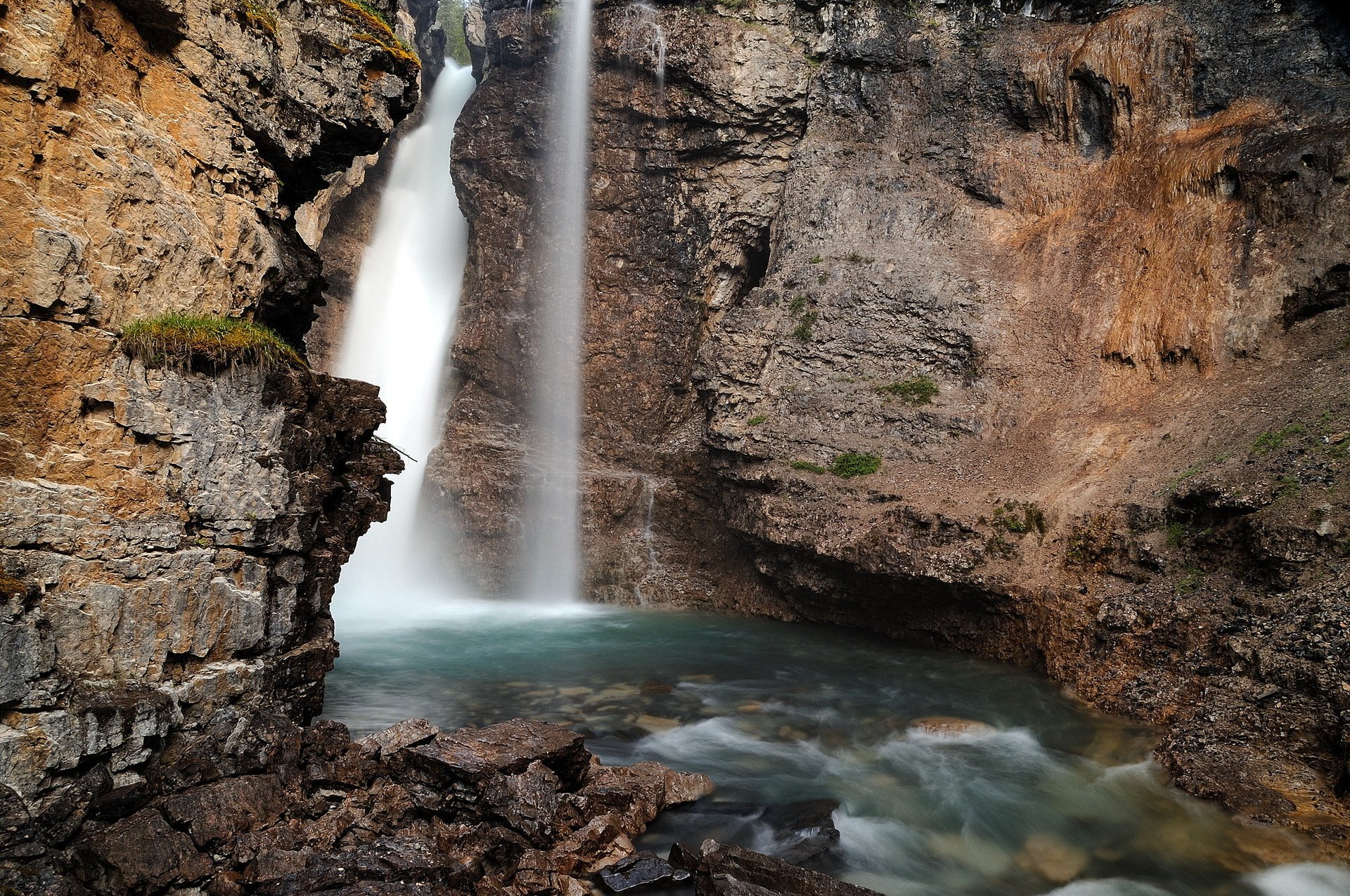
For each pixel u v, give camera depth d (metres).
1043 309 18.42
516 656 15.85
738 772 10.59
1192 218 17.34
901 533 16.02
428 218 26.78
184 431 8.11
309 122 10.86
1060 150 19.97
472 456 22.27
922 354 18.78
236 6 9.67
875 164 21.20
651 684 14.02
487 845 7.80
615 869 7.94
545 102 23.12
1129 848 8.85
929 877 8.36
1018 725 12.16
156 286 8.34
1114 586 13.72
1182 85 18.58
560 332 22.73
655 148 22.31
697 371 20.27
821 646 16.66
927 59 21.39
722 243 22.17
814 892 7.70
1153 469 14.84
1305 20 17.84
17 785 6.68
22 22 7.25
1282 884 8.02
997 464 16.89
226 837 7.35
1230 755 10.04
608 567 21.02
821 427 18.72
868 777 10.49
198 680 8.10
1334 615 10.53
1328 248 15.57
